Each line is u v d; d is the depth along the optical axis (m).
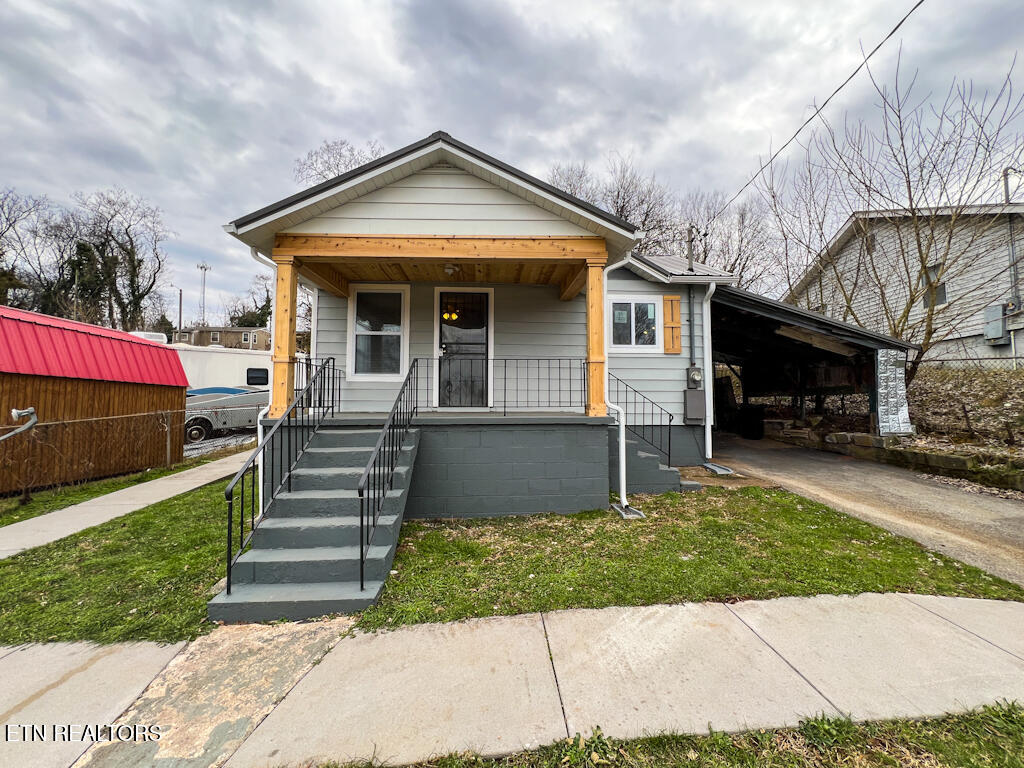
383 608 2.89
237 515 5.15
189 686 2.19
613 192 21.50
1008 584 3.12
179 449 9.46
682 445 7.25
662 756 1.70
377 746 1.78
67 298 26.23
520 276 6.36
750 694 2.04
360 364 6.48
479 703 2.02
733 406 12.77
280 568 3.13
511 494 4.89
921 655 2.32
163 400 9.17
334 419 4.76
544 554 3.74
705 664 2.26
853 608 2.80
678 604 2.88
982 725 1.84
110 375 7.90
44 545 4.20
